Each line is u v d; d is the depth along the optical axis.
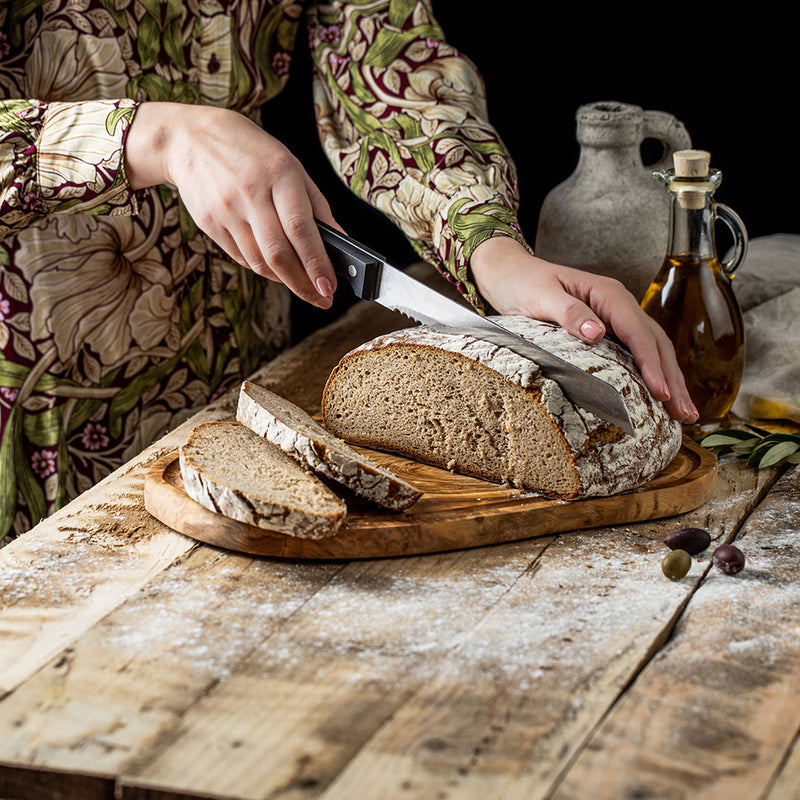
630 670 0.87
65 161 1.22
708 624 0.94
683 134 1.54
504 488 1.20
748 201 2.24
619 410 1.11
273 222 1.15
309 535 1.04
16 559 1.06
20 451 1.54
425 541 1.08
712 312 1.31
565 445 1.13
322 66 1.66
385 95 1.59
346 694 0.84
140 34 1.48
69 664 0.89
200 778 0.75
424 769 0.75
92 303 1.52
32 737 0.79
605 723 0.80
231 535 1.07
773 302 1.54
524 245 1.38
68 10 1.42
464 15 2.24
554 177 2.31
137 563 1.06
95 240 1.50
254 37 1.62
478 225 1.39
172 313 1.63
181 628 0.94
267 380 1.63
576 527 1.14
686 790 0.73
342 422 1.36
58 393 1.53
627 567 1.05
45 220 1.45
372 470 1.11
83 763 0.76
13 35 1.44
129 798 0.75
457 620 0.96
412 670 0.88
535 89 2.26
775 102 2.13
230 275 1.70
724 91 2.16
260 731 0.80
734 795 0.73
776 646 0.90
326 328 1.87
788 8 2.05
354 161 1.59
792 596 0.98
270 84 1.68
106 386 1.58
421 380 1.26
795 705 0.82
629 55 2.18
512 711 0.82
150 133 1.20
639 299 1.51
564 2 2.17
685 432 1.38
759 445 1.28
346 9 1.63
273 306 1.91
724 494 1.22
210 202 1.17
